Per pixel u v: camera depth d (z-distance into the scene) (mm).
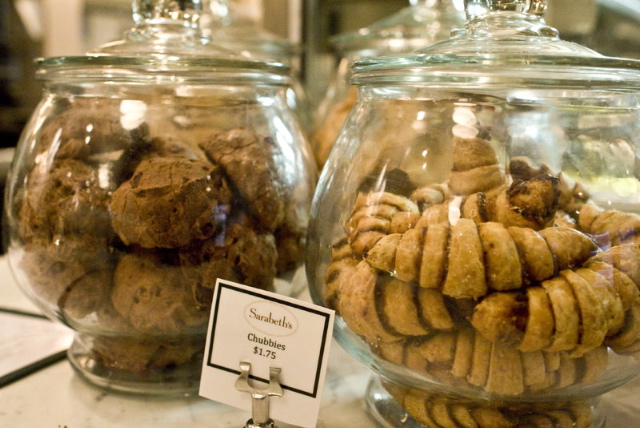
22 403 542
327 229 480
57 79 531
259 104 555
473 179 426
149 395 549
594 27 1064
